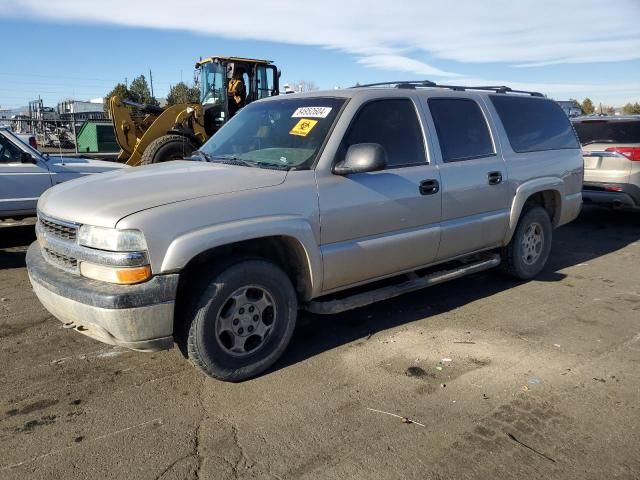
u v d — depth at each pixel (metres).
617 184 8.33
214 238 3.26
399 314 4.89
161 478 2.66
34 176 7.20
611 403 3.35
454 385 3.57
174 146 10.75
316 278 3.83
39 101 25.02
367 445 2.92
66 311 3.33
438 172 4.58
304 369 3.81
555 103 6.29
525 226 5.63
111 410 3.27
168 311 3.18
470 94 5.22
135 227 3.08
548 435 3.01
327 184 3.84
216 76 12.40
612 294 5.50
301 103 4.49
